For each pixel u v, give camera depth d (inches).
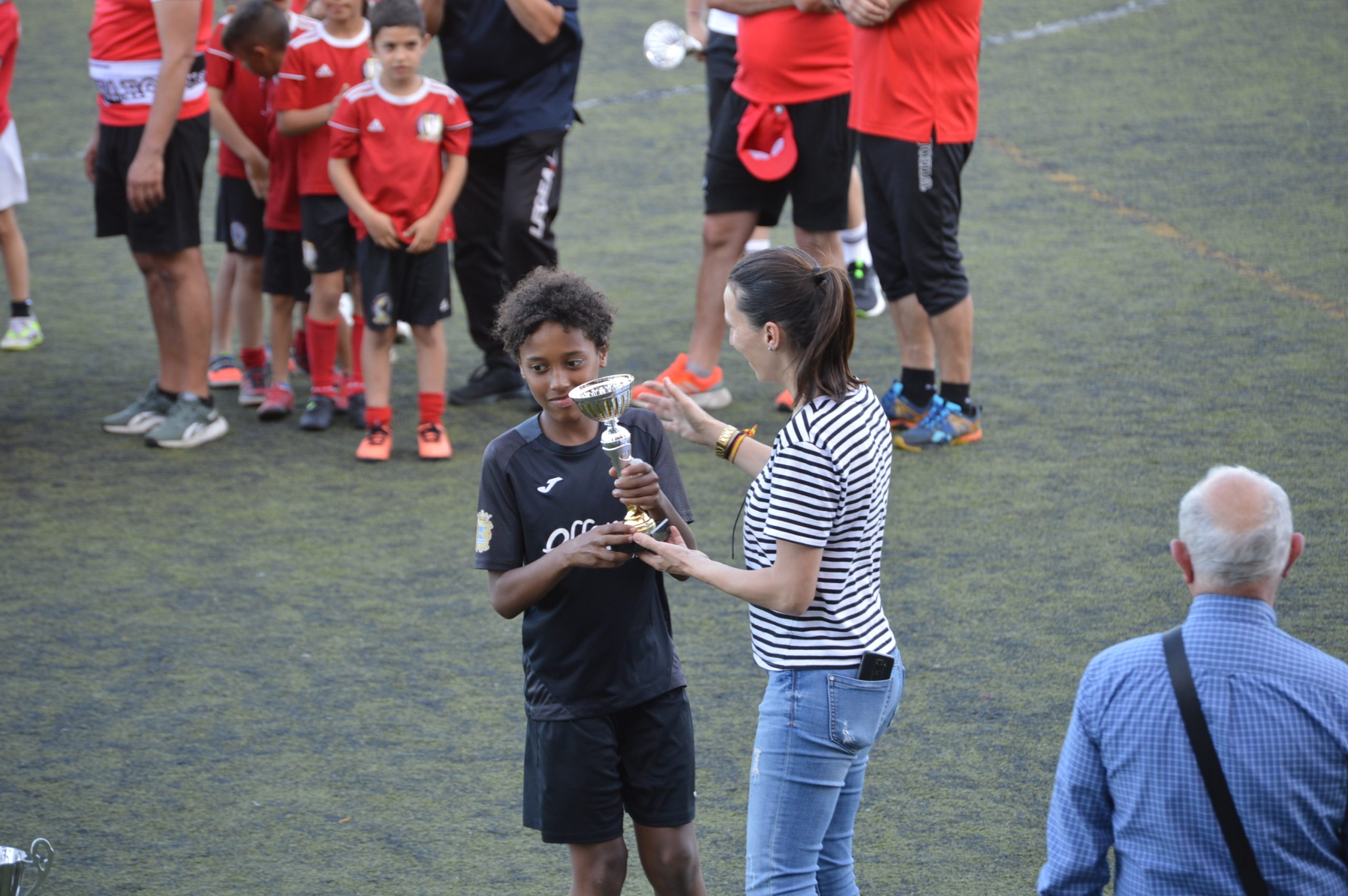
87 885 450.6
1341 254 1078.4
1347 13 1700.3
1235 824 287.6
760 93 828.6
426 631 627.8
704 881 453.7
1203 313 986.7
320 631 628.4
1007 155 1378.0
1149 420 823.1
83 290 1166.3
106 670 593.9
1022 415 843.4
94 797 502.6
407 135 782.5
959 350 801.6
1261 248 1102.4
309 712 560.1
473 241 898.1
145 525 741.3
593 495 389.4
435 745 536.1
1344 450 762.8
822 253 391.5
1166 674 297.7
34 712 560.1
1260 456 762.2
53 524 741.3
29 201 1401.3
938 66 759.1
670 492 402.0
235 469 819.4
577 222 1306.6
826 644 368.5
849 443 360.8
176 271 833.5
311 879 454.9
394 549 711.7
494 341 920.3
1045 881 315.3
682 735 397.7
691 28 1021.8
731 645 609.3
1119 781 301.7
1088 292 1042.1
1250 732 288.2
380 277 800.9
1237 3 1775.3
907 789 500.1
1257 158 1305.4
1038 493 741.3
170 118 789.2
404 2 776.3
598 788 388.8
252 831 482.0
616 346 992.2
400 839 477.4
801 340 367.9
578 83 1742.1
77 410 910.4
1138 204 1226.0
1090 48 1678.2
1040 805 488.7
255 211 891.4
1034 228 1190.3
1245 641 294.0
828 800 374.0
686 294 1112.8
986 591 642.2
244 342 917.8
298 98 817.5
